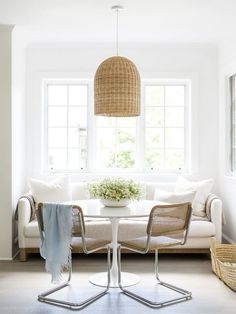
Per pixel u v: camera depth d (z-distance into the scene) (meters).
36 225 4.34
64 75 5.20
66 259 3.13
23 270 4.04
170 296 3.32
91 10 3.94
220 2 3.74
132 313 2.99
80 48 5.21
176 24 4.38
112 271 3.69
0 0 3.68
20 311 3.03
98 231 4.30
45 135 5.32
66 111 5.34
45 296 3.32
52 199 4.70
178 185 4.92
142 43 5.13
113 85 3.50
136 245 3.31
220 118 5.18
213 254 3.91
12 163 4.48
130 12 4.00
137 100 3.60
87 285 3.60
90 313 2.99
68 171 5.29
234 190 4.61
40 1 3.70
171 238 3.55
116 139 5.37
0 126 4.46
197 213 4.64
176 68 5.25
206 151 5.27
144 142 5.32
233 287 3.46
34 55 5.20
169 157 5.37
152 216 3.11
